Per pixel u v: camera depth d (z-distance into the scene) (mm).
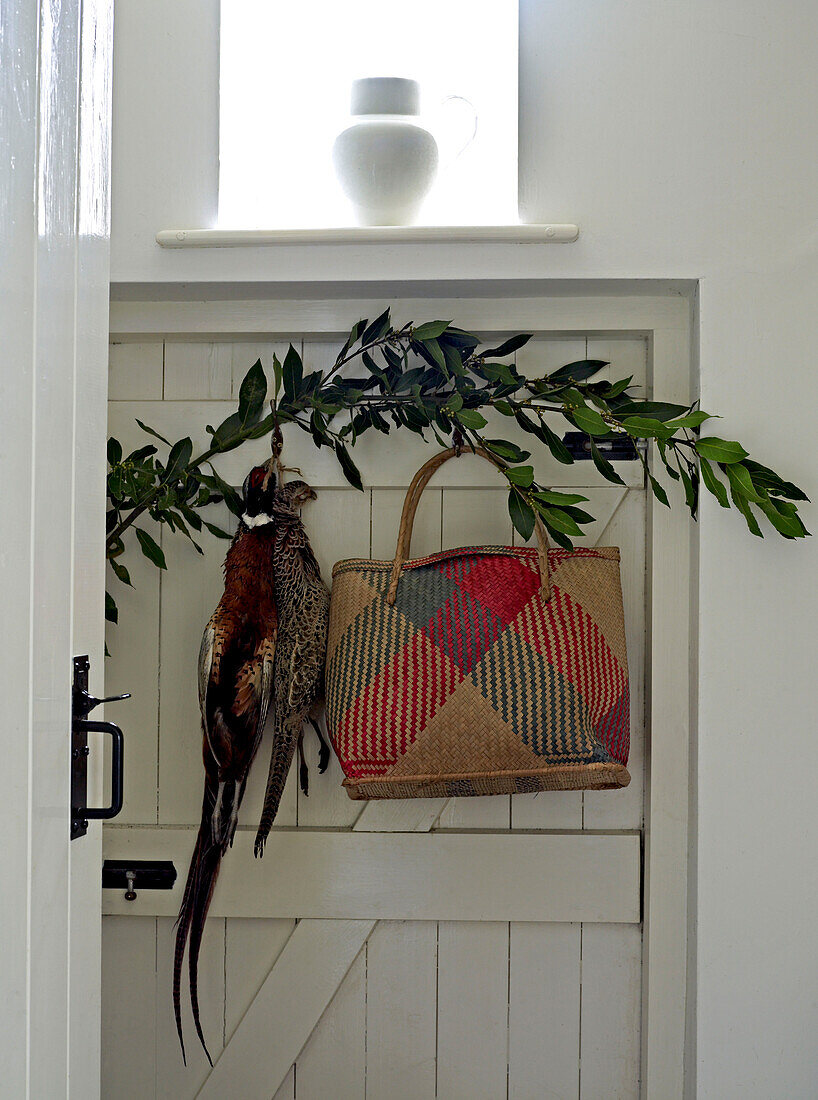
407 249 1353
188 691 1500
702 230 1335
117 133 1381
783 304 1330
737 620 1340
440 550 1473
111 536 1420
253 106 1505
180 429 1504
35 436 682
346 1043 1474
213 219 1371
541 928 1467
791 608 1335
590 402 1430
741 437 1335
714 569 1342
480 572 1292
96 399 839
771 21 1329
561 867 1443
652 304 1411
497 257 1346
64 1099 750
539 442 1462
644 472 1452
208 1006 1479
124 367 1508
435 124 1415
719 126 1333
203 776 1495
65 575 739
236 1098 1461
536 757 1209
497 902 1446
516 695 1211
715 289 1334
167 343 1505
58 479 725
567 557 1307
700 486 1351
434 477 1468
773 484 1282
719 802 1338
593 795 1461
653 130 1340
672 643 1403
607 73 1343
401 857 1451
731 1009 1332
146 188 1377
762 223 1330
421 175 1362
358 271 1356
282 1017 1463
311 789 1476
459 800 1463
